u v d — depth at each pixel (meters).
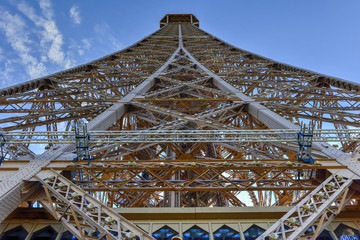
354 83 27.42
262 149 20.58
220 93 25.66
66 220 9.91
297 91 30.70
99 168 11.67
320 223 9.02
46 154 12.62
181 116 19.89
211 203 21.95
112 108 20.70
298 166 11.76
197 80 32.81
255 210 10.78
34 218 10.93
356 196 11.03
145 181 13.49
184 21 110.00
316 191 10.15
